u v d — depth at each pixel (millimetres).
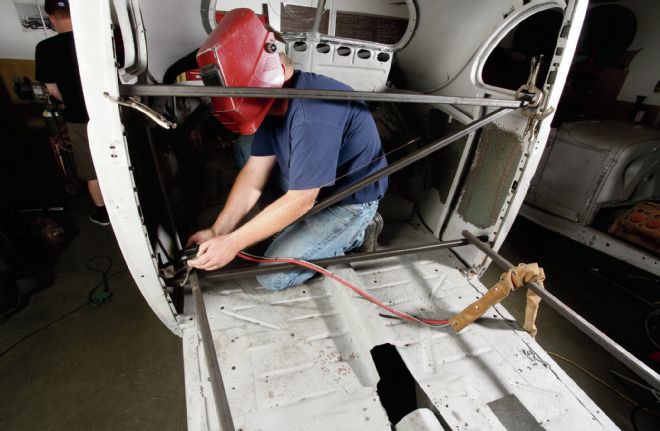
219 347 1298
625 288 2562
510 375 1324
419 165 2398
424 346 1398
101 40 792
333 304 1546
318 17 1907
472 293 1718
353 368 1281
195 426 1071
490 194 1762
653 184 2795
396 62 2465
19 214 2807
